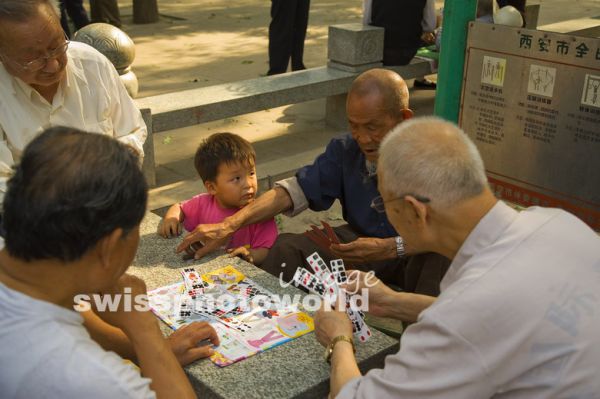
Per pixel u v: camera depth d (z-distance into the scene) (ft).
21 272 4.27
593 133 9.60
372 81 8.46
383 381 5.03
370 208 9.43
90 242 4.14
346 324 6.29
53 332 4.22
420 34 21.16
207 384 6.07
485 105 10.87
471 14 10.79
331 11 41.83
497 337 4.67
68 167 4.05
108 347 6.03
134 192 4.26
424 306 6.73
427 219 5.19
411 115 8.64
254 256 9.35
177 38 33.91
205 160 9.23
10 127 8.30
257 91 18.47
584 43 9.30
